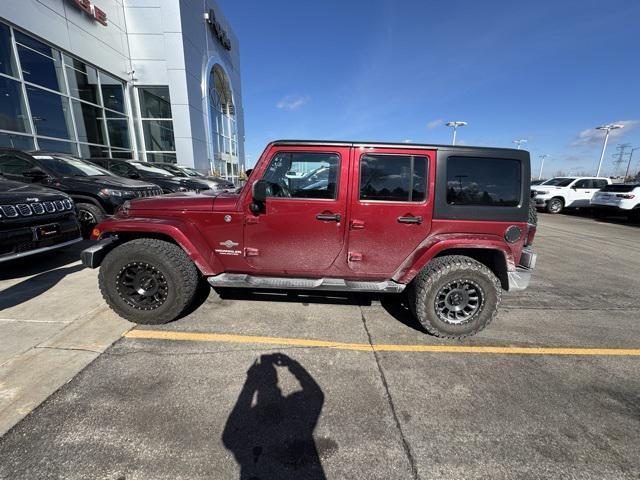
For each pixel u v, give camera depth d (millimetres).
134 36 14594
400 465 1660
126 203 3193
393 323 3238
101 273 2926
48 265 4602
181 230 2936
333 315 3348
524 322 3381
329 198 2926
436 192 2887
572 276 5047
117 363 2416
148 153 15641
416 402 2125
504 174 2914
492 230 2934
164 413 1945
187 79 15469
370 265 3045
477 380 2375
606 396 2232
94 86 12664
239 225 2988
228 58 22359
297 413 1993
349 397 2152
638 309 3770
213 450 1704
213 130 20125
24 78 9492
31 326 2908
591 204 13508
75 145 11578
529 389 2285
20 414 1888
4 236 3594
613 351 2834
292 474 1590
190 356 2543
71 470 1562
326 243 2998
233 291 3836
